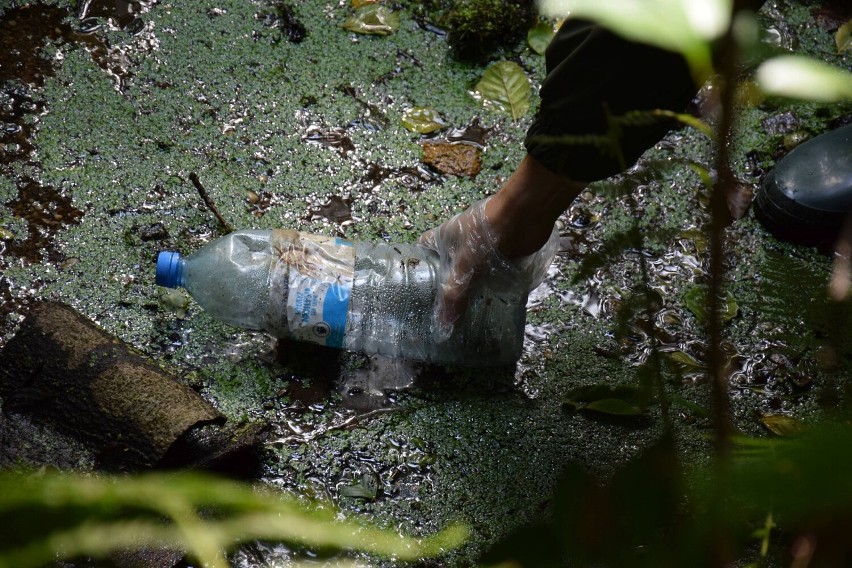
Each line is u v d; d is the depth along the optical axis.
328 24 2.57
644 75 1.30
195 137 2.27
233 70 2.42
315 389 1.86
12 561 0.49
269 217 2.14
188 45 2.46
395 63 2.51
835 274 0.64
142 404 1.60
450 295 1.81
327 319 1.83
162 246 2.05
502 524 1.70
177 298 1.95
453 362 1.92
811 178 2.15
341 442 1.79
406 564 1.62
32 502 0.45
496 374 1.93
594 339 2.00
